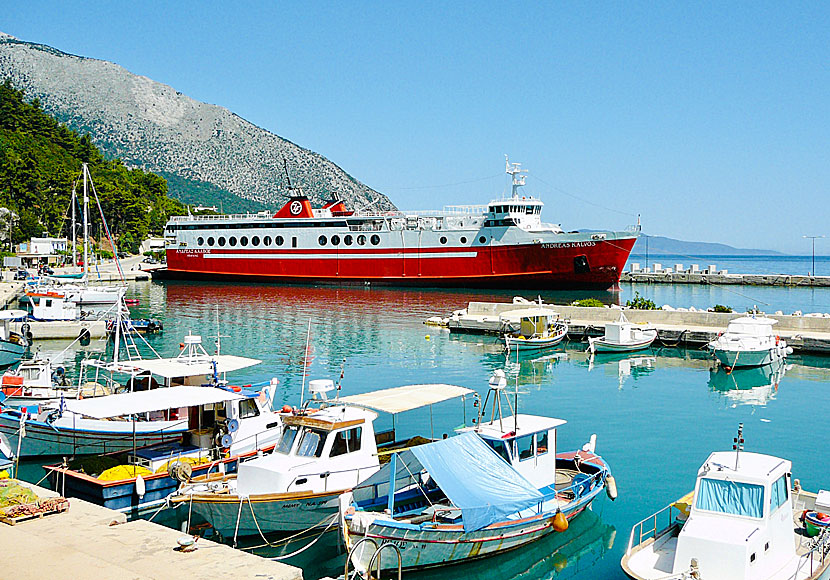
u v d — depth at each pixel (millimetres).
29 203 147000
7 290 79438
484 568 17234
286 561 17266
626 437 26875
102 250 153000
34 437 23500
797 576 14047
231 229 106500
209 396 21641
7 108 195125
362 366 41312
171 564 12781
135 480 19438
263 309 70875
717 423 28953
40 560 12805
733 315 52219
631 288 102562
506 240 89375
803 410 31172
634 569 14555
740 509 14555
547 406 31859
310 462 18500
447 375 38844
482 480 17078
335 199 104250
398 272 95875
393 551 16047
